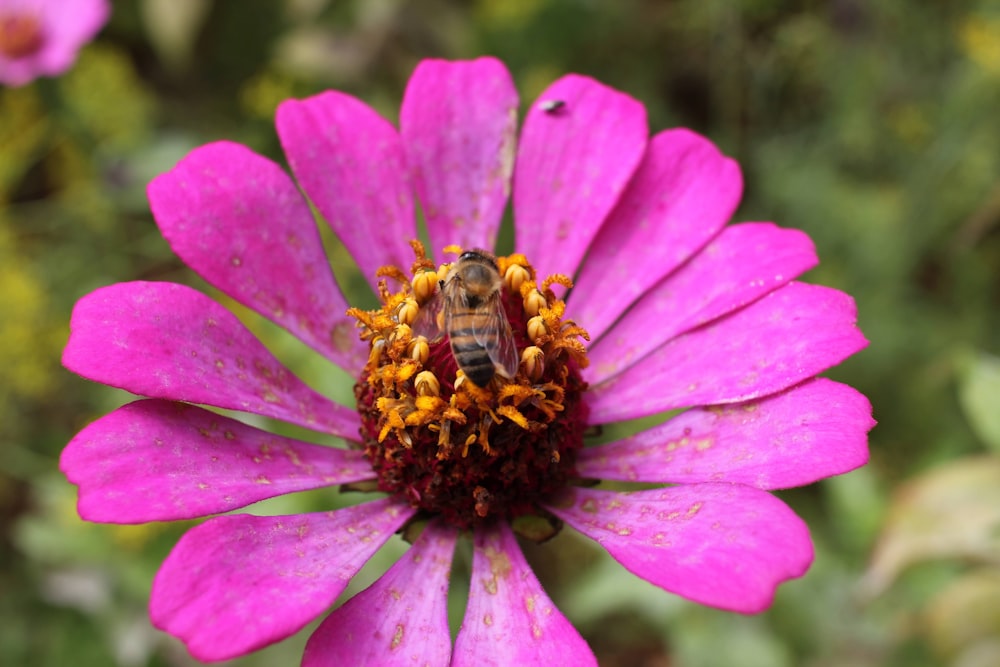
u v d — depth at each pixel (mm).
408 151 173
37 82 259
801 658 210
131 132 272
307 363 207
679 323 166
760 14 252
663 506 151
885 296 245
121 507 141
